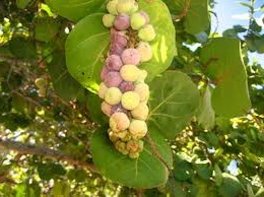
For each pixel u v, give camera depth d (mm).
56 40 632
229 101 470
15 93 801
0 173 857
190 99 453
